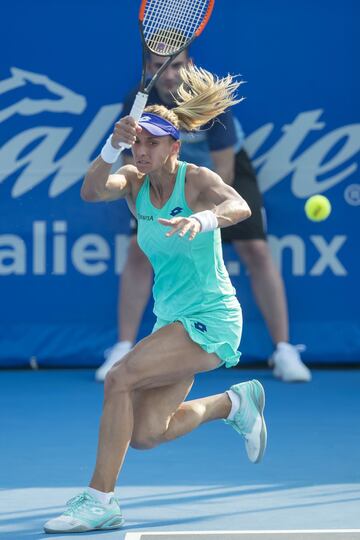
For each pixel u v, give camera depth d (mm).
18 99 28031
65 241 28312
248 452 17312
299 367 27250
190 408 16109
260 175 28203
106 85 28062
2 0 27812
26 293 28406
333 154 28297
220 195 14766
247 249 27344
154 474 17984
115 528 14633
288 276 28469
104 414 14648
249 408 16906
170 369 14797
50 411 23781
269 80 28094
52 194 28188
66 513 14539
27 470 18359
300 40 28062
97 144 28172
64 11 27922
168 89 25234
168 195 15109
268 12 27969
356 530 14180
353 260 28500
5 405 24453
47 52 27969
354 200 28391
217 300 15297
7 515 15398
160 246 15078
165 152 14664
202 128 25844
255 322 28438
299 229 28391
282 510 15562
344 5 28031
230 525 14727
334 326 28562
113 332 28562
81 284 28406
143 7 15359
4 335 28500
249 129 28141
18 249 28297
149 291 27453
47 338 28547
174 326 14992
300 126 28188
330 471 18250
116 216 28281
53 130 28109
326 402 24828
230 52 27984
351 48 28141
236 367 29281
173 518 15141
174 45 17578
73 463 18891
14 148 28094
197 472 18125
